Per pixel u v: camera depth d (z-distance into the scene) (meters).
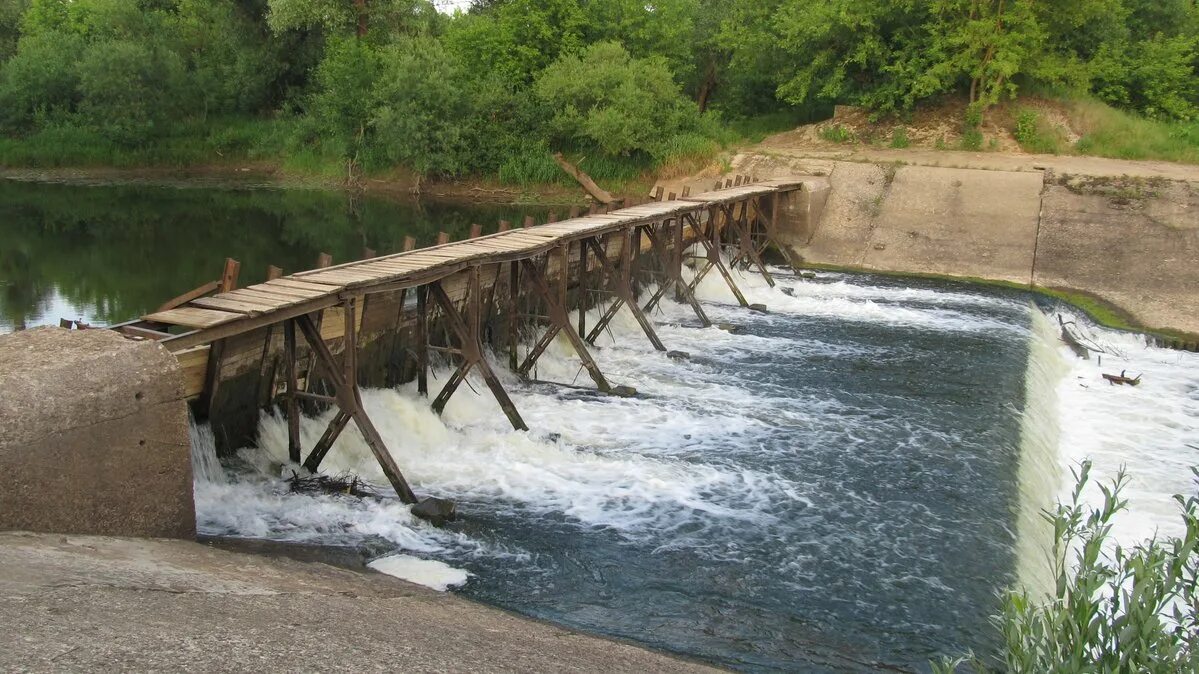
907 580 9.52
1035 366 17.98
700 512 10.93
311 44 52.81
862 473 12.30
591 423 13.85
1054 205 28.06
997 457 12.91
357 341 13.06
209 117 51.97
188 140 49.66
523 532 10.16
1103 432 16.06
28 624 4.61
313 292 10.54
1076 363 20.83
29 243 26.92
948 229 28.56
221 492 10.00
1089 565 4.00
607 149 38.91
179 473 8.36
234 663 4.57
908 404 15.28
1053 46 35.56
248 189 42.81
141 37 49.53
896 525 10.77
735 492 11.54
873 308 23.03
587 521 10.54
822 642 8.30
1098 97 37.81
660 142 38.28
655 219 19.72
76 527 7.51
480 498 11.01
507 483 11.48
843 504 11.32
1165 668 3.52
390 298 13.71
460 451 12.43
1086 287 25.53
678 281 21.31
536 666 5.78
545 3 44.25
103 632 4.67
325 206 37.91
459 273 15.38
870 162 31.62
